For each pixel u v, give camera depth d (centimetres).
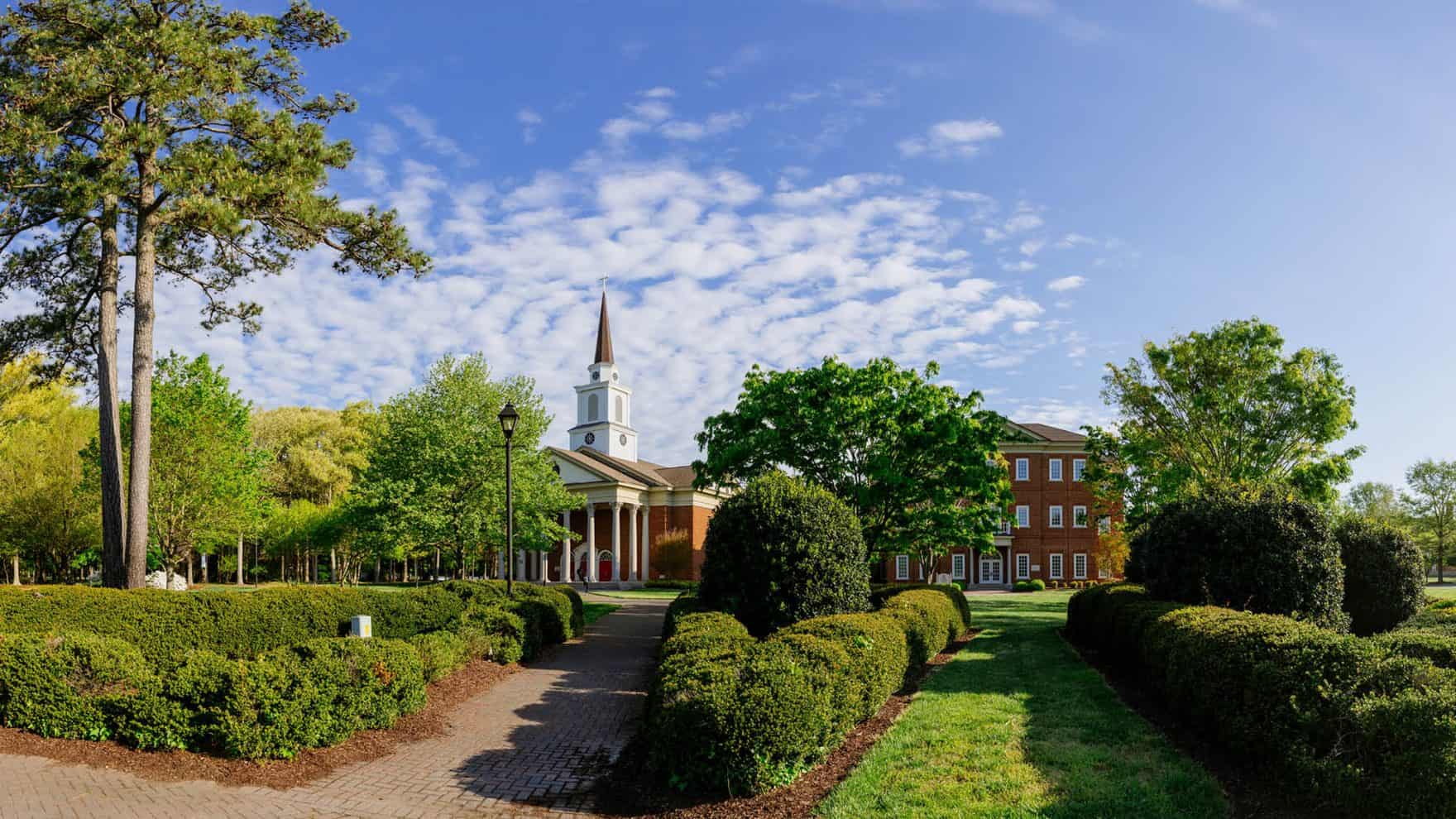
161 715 812
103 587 1662
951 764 761
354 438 5931
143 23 1689
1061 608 2986
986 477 2017
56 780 723
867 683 941
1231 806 648
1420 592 1516
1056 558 5528
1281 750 658
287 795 738
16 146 1473
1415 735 552
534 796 762
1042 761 767
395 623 1653
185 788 732
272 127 1714
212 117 1702
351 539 4909
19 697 832
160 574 2928
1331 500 2545
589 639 1948
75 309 2033
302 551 5659
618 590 4897
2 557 3472
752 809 688
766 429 2048
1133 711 996
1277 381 2500
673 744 752
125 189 1548
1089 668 1334
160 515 2956
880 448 2044
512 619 1520
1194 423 2570
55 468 3152
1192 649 853
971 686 1175
